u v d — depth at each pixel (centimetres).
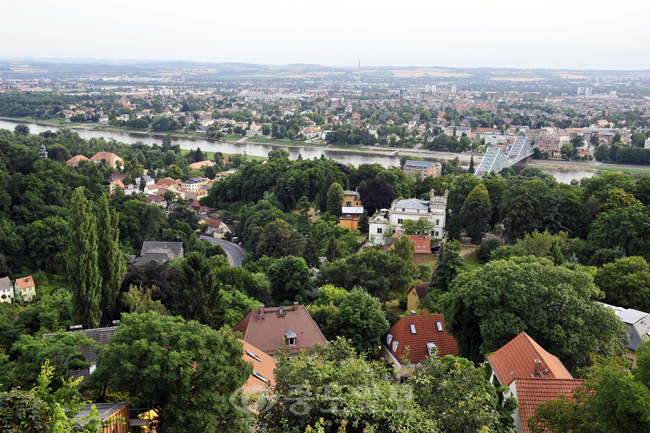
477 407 3550
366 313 7744
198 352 3881
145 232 17638
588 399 3781
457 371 3881
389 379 3856
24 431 2883
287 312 7631
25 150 18662
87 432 2920
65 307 9250
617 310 8194
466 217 14850
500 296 6531
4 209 15512
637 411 3366
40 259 14575
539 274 6581
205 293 7938
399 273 10706
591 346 6056
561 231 13325
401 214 15088
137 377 3744
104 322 8569
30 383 4372
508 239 15212
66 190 17950
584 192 15462
